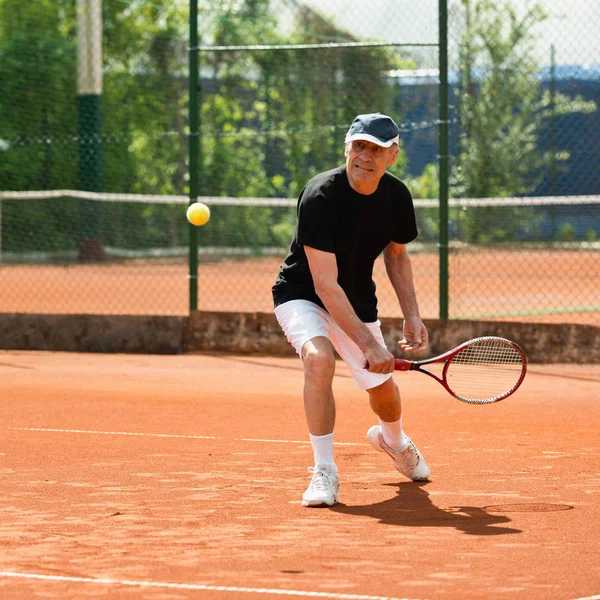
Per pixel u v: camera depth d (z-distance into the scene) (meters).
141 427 10.83
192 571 5.71
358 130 7.25
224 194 36.44
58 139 40.16
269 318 17.05
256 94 34.88
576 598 5.23
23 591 5.34
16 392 13.28
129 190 41.62
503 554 6.07
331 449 7.58
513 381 8.39
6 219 39.78
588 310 19.41
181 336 17.30
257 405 12.34
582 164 33.47
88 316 17.55
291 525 6.81
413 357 15.95
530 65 35.84
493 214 35.12
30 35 40.78
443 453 9.46
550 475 8.46
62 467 8.76
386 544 6.32
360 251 7.68
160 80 42.94
